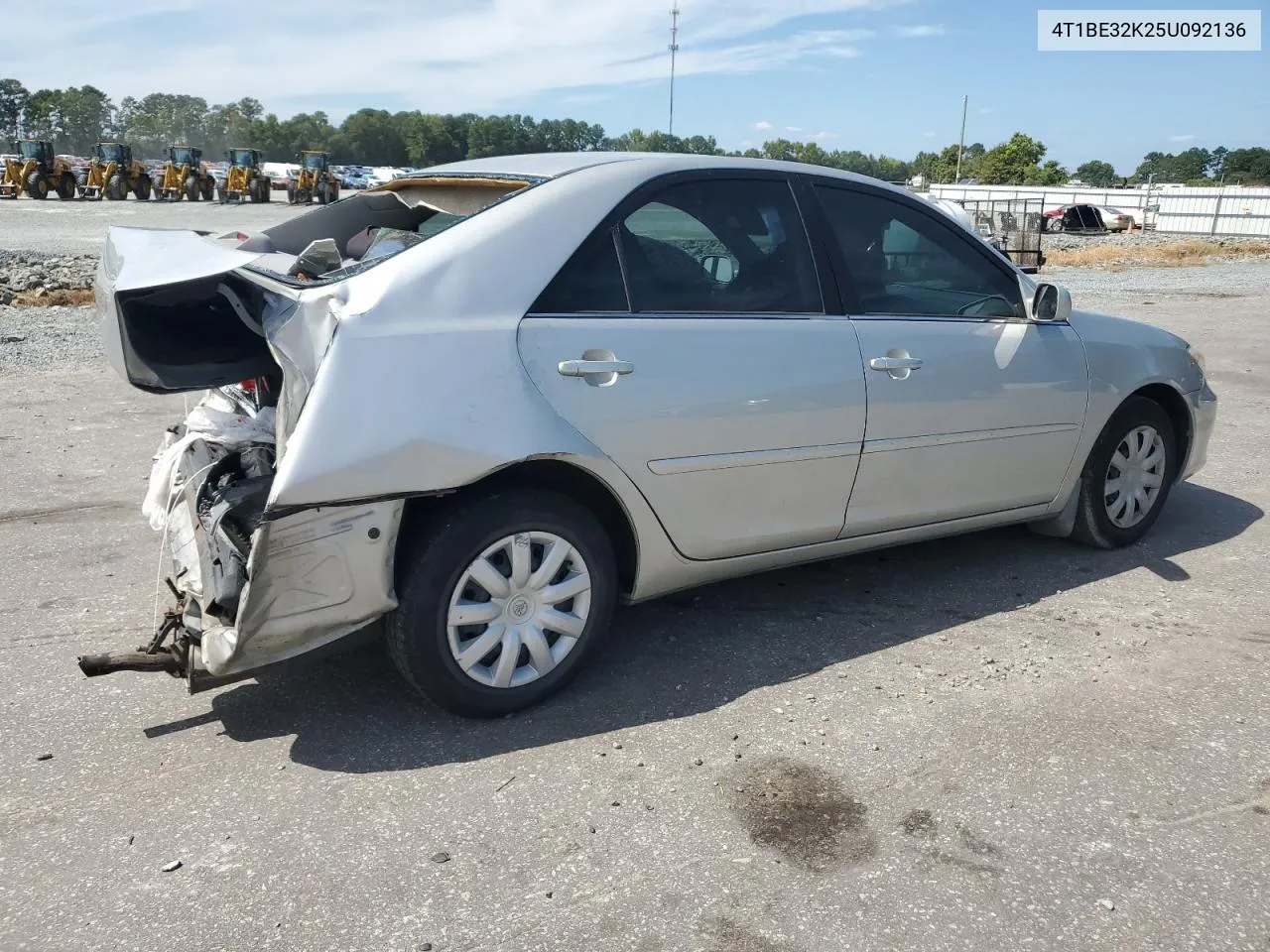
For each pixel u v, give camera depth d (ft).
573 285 10.96
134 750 10.52
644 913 8.20
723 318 11.89
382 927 8.00
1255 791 9.95
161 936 7.89
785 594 14.74
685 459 11.53
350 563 9.82
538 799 9.71
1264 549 16.84
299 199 140.67
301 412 9.59
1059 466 15.31
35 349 33.14
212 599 10.11
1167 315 47.34
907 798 9.78
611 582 11.59
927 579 15.37
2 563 15.51
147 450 21.88
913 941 7.92
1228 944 7.93
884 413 12.98
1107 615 14.12
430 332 10.02
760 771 10.23
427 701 11.55
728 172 12.48
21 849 8.90
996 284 14.64
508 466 10.39
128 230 12.49
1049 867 8.80
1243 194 150.82
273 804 9.59
